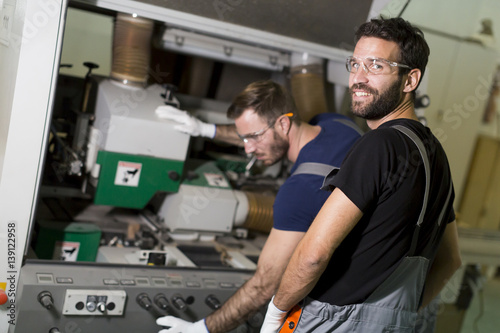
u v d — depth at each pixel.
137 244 1.94
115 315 1.61
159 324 1.66
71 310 1.53
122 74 1.89
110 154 1.78
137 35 1.87
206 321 1.60
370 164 1.13
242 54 2.09
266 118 1.69
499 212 3.79
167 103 1.93
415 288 1.31
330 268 1.27
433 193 1.25
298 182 1.53
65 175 1.98
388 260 1.22
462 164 2.89
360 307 1.26
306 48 1.96
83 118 1.84
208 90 2.48
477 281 2.77
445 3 2.84
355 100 1.28
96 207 2.11
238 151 2.43
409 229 1.22
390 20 1.26
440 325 2.68
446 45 2.65
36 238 1.74
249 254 2.08
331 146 1.61
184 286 1.70
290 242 1.51
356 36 1.32
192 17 1.72
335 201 1.15
